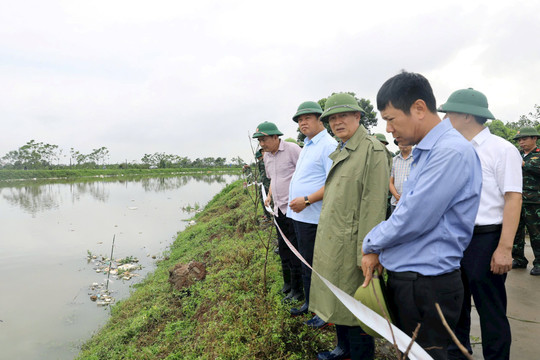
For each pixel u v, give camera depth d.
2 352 5.31
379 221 2.11
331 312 2.21
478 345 2.94
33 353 5.29
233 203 12.08
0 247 11.20
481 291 2.35
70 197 25.78
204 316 4.43
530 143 4.50
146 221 15.58
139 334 5.00
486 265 2.33
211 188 33.59
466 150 1.50
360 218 2.16
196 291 5.43
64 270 9.05
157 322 5.14
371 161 2.18
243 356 2.96
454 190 1.46
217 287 4.97
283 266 3.91
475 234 2.37
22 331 5.95
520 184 2.25
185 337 4.25
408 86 1.57
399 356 1.16
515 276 4.43
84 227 14.28
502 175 2.29
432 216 1.47
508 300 3.73
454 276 1.53
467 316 2.58
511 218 2.22
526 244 6.05
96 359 4.66
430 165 1.51
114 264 9.53
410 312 1.56
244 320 3.55
